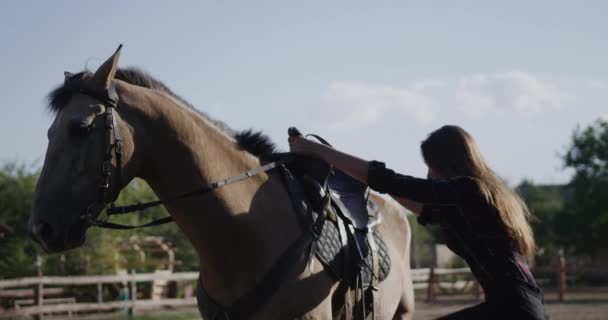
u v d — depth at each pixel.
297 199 3.78
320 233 3.75
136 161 3.40
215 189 3.51
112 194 3.31
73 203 3.19
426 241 40.47
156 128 3.44
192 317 16.61
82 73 3.42
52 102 3.38
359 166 3.41
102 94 3.32
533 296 3.12
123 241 22.55
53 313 17.47
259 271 3.53
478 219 3.18
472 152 3.34
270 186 3.74
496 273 3.13
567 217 34.12
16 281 15.73
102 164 3.26
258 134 3.93
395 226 5.00
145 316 16.89
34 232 3.11
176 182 3.48
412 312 5.01
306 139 3.68
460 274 25.62
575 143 35.16
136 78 3.65
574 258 34.84
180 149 3.48
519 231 3.18
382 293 4.31
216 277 3.58
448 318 3.17
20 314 15.55
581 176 34.75
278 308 3.53
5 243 20.80
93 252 20.75
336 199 4.03
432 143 3.40
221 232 3.51
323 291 3.69
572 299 20.89
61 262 20.59
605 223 33.50
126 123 3.36
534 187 39.12
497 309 3.10
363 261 3.96
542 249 34.12
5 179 23.47
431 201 3.21
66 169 3.20
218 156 3.61
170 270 22.95
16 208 22.62
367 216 4.22
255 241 3.54
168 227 24.41
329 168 3.98
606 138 34.69
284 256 3.58
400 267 4.70
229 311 3.52
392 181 3.28
